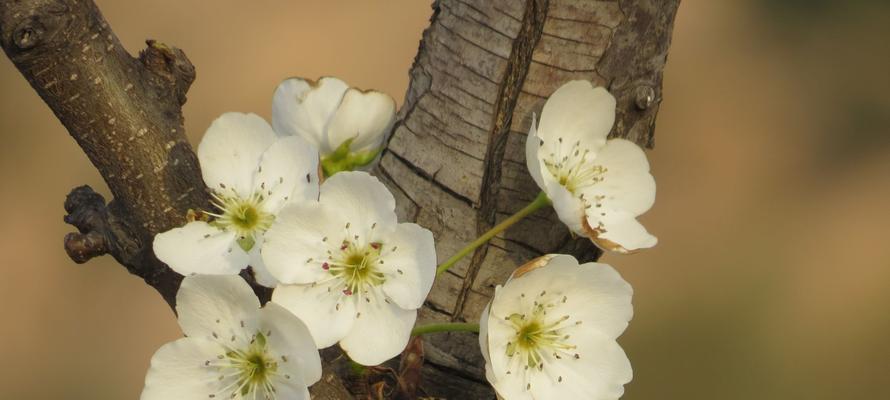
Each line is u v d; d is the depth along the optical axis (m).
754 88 1.77
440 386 0.61
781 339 1.43
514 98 0.61
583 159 0.61
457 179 0.61
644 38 0.61
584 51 0.60
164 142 0.59
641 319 1.43
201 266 0.59
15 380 1.31
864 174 1.67
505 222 0.60
